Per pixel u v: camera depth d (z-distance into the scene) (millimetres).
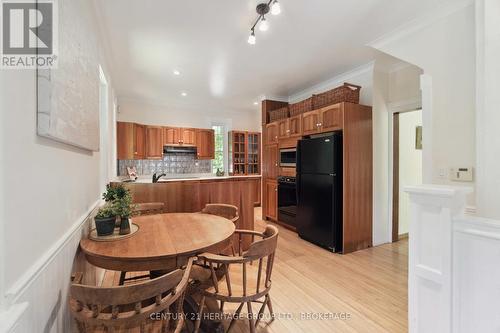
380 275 2580
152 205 2559
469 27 1998
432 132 2244
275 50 2955
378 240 3514
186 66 3438
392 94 3494
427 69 2287
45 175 956
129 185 2854
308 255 3129
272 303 2066
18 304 684
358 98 3359
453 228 1040
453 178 2104
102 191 2754
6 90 686
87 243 1459
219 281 1655
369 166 3396
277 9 1942
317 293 2227
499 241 930
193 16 2246
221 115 6371
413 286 1175
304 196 3691
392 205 3580
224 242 1581
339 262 2914
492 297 954
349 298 2145
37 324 835
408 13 2205
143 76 3838
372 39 2678
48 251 972
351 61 3271
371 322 1821
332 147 3209
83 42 1500
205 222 1977
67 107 1138
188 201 3025
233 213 2465
